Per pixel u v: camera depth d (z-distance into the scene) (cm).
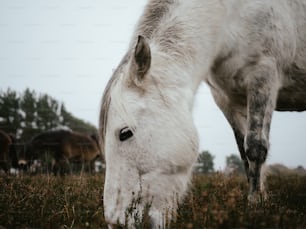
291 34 373
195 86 324
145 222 266
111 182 278
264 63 350
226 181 499
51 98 2150
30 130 1989
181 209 284
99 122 288
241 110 411
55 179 519
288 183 522
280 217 258
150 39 315
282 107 439
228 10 346
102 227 276
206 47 334
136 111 282
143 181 279
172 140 286
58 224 286
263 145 345
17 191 371
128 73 286
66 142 1161
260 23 350
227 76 365
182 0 334
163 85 296
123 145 280
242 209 282
